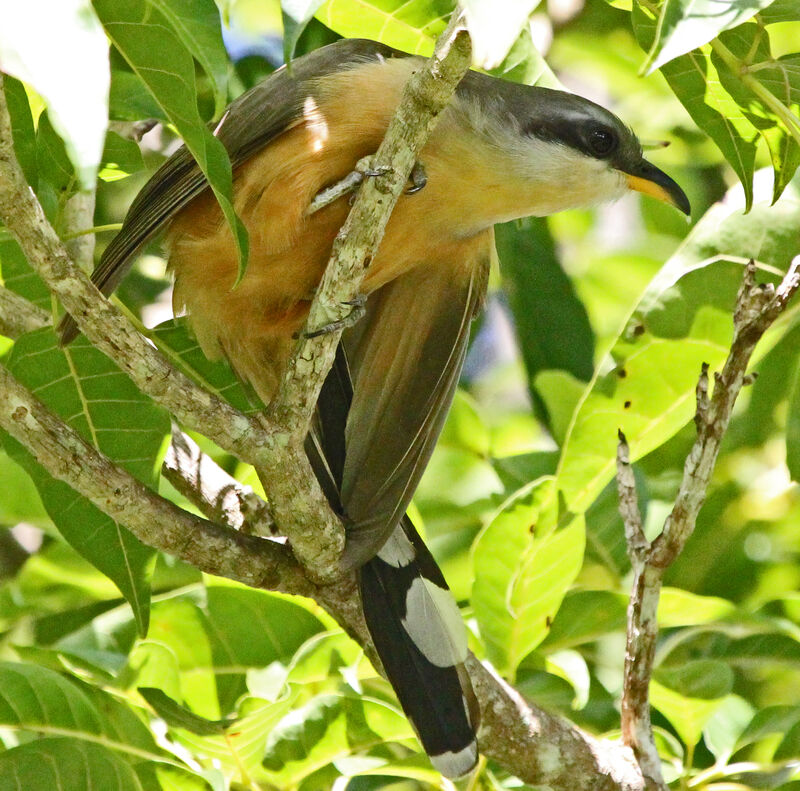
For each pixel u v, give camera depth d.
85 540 5.89
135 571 5.92
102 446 6.09
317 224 6.40
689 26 4.09
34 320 6.67
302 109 6.32
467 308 7.11
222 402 5.25
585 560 7.96
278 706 6.14
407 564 6.54
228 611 7.32
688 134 10.88
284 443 5.40
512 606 6.70
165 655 6.80
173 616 7.32
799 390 7.30
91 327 4.89
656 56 4.08
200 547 5.68
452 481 8.69
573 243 11.59
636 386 6.86
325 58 6.71
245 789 6.68
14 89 5.47
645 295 6.88
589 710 7.54
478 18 3.21
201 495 6.69
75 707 6.11
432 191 6.59
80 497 5.86
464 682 6.12
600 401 6.86
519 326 9.62
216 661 7.32
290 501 5.55
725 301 6.85
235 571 5.77
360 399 6.99
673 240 11.23
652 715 7.61
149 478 6.09
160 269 10.09
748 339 5.28
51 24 3.00
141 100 6.78
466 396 8.73
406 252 6.75
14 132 5.55
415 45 7.22
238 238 4.60
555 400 9.07
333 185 6.35
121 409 6.06
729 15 4.10
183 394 5.11
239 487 6.74
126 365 5.02
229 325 6.98
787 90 5.86
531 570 6.66
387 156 5.20
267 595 7.32
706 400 5.43
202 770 6.04
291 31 3.92
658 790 5.99
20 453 5.88
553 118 7.06
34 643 8.27
